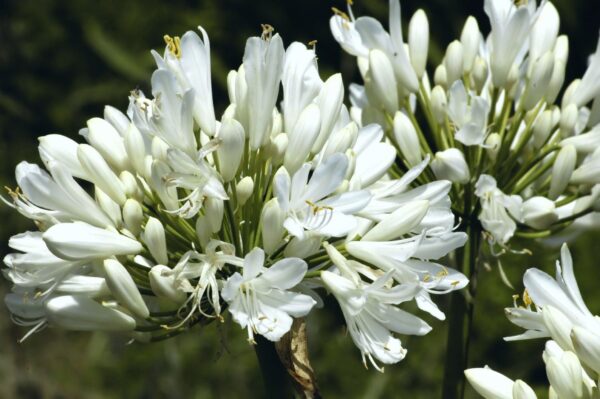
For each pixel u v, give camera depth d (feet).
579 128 3.72
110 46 7.58
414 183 3.57
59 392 6.55
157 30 7.67
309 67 3.16
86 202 3.09
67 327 3.06
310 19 7.34
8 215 7.54
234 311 3.00
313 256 3.13
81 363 6.66
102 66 7.97
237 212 3.11
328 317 6.36
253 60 3.07
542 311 3.01
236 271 3.10
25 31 8.04
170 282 3.02
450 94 3.51
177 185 3.05
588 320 2.98
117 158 3.14
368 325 3.08
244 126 3.11
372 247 3.09
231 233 3.10
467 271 3.56
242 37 7.50
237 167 3.06
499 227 3.48
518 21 3.50
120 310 3.08
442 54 6.79
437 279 3.12
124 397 6.50
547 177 3.63
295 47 3.18
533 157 3.55
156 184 3.06
